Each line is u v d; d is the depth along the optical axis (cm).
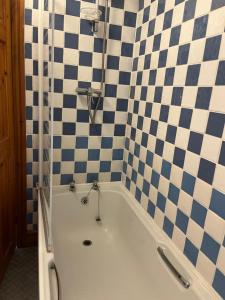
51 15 99
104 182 206
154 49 154
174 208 135
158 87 149
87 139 191
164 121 143
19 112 171
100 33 173
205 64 109
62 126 182
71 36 167
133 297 145
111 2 171
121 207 198
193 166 118
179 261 123
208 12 107
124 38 180
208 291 106
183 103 125
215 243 105
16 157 179
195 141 117
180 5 127
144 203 170
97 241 197
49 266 112
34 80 171
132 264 167
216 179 104
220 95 101
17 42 160
